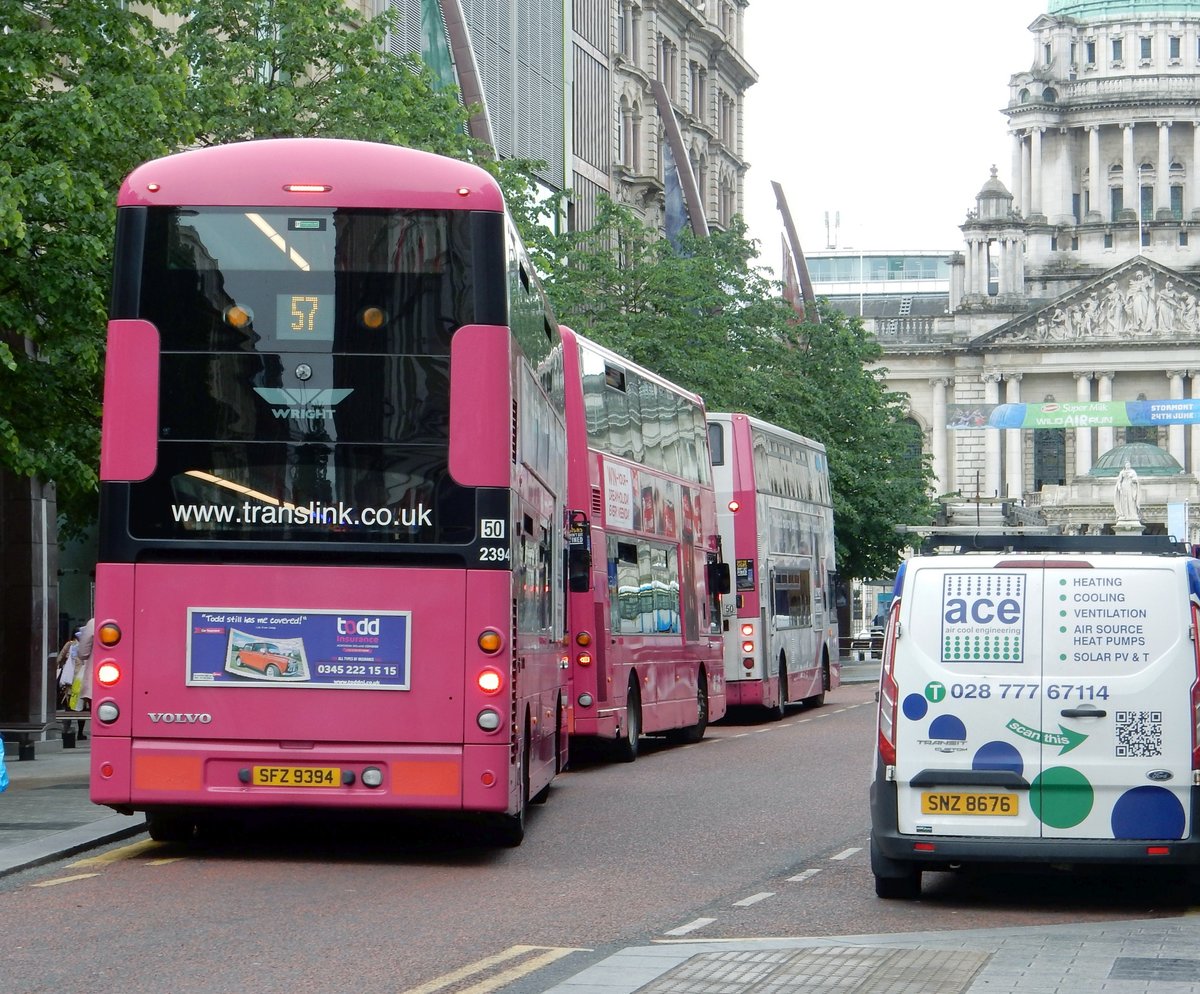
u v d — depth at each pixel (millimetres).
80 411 39438
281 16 51469
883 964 17375
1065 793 21578
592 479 40750
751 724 61812
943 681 21875
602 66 125562
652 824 30562
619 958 17641
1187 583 21750
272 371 23984
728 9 157375
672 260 84562
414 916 20375
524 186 62562
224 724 24047
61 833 27094
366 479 23969
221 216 24109
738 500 60031
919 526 119562
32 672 52594
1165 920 20812
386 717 24047
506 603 24062
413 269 24094
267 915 20250
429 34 81375
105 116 37312
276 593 23984
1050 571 21922
